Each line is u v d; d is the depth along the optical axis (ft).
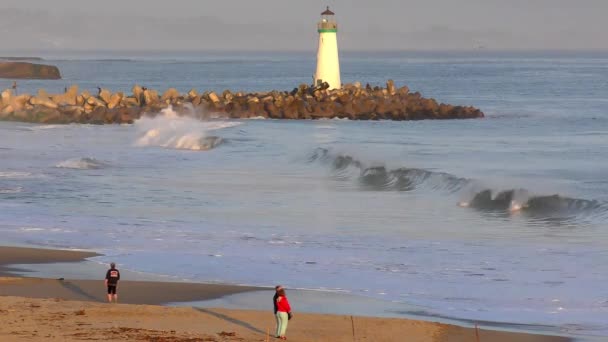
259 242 414.21
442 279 343.46
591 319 288.51
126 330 247.91
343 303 307.78
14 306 277.64
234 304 303.27
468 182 565.53
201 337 243.19
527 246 409.69
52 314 267.59
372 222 472.85
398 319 280.10
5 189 569.64
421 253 391.65
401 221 477.36
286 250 396.57
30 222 461.78
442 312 296.92
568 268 362.94
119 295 313.53
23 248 394.93
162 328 256.93
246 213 497.05
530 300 312.91
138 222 464.65
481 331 272.10
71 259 374.84
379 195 571.28
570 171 633.61
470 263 372.38
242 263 369.30
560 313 295.89
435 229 454.40
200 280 339.57
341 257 382.42
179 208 511.40
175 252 390.21
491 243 416.87
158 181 618.85
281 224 463.42
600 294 321.11
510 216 495.82
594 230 450.30
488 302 310.24
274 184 615.16
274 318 276.62
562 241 422.41
